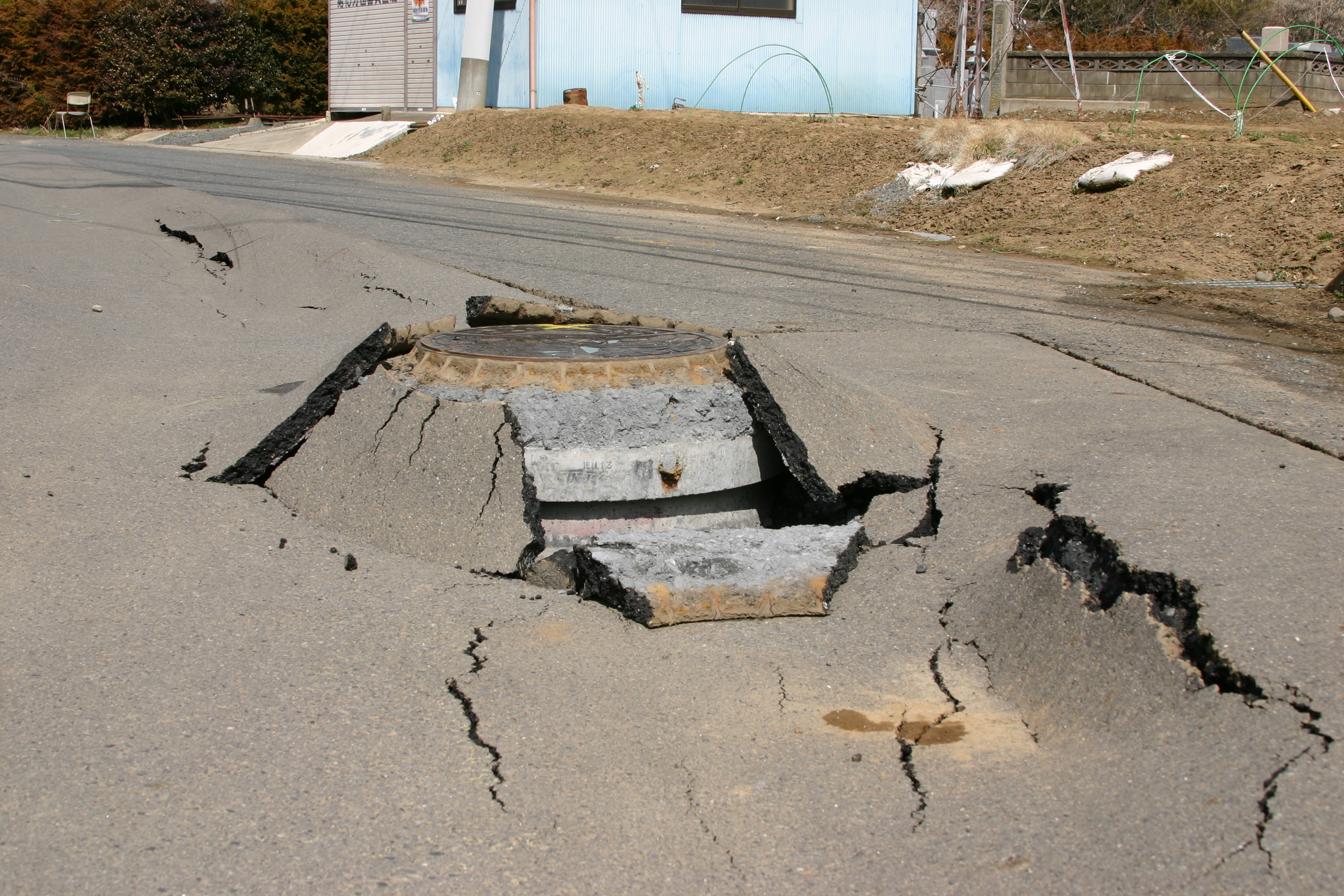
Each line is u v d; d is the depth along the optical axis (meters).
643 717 3.31
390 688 3.41
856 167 18.08
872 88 27.45
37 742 3.02
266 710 3.24
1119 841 2.61
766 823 2.78
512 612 3.98
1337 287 10.55
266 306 9.02
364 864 2.58
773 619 4.04
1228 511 4.36
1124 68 24.11
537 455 4.51
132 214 11.38
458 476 4.44
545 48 25.23
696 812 2.82
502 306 6.39
